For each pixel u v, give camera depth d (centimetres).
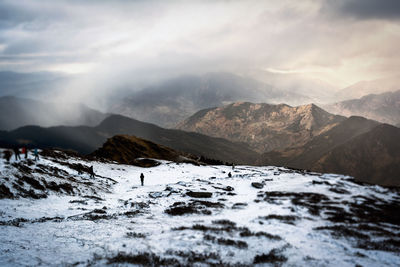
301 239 1446
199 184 4072
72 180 3303
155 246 1199
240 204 2636
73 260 974
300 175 5134
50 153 4472
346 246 1333
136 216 2047
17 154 3120
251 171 6562
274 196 3081
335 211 2322
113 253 1069
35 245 1139
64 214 2053
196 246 1210
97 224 1653
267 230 1606
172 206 2623
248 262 1038
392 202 2781
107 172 5028
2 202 2098
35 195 2462
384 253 1229
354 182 3944
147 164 7862
